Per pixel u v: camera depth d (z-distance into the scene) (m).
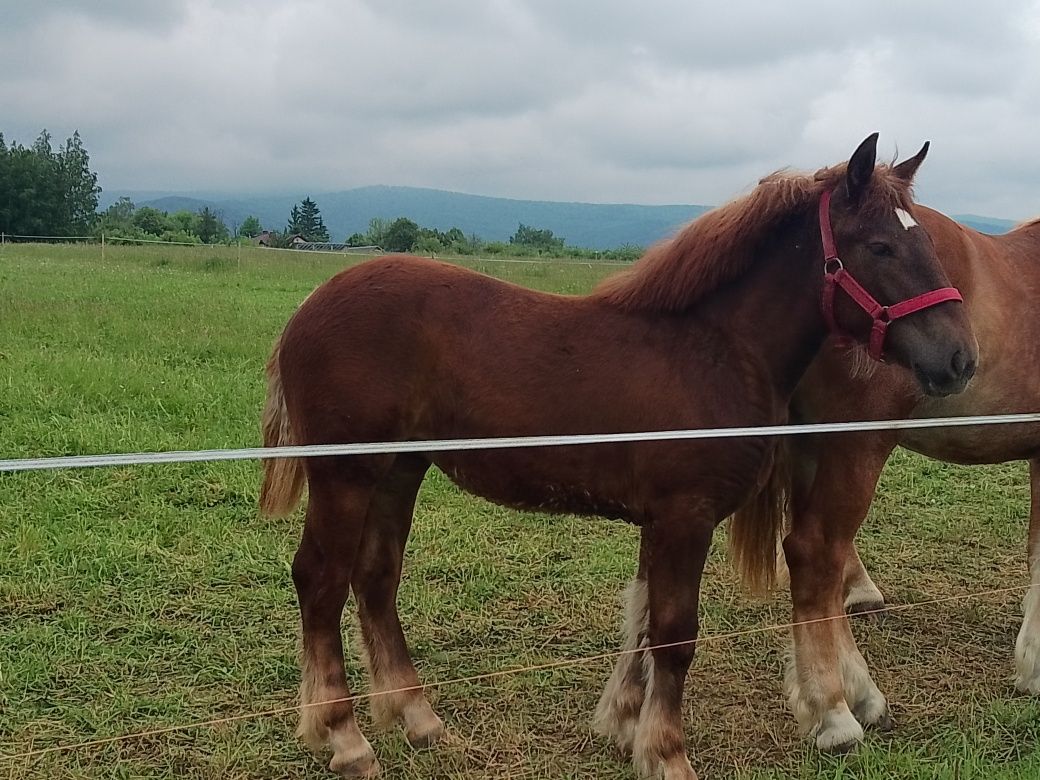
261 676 3.74
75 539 4.74
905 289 3.00
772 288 3.19
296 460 3.37
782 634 4.36
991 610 4.68
